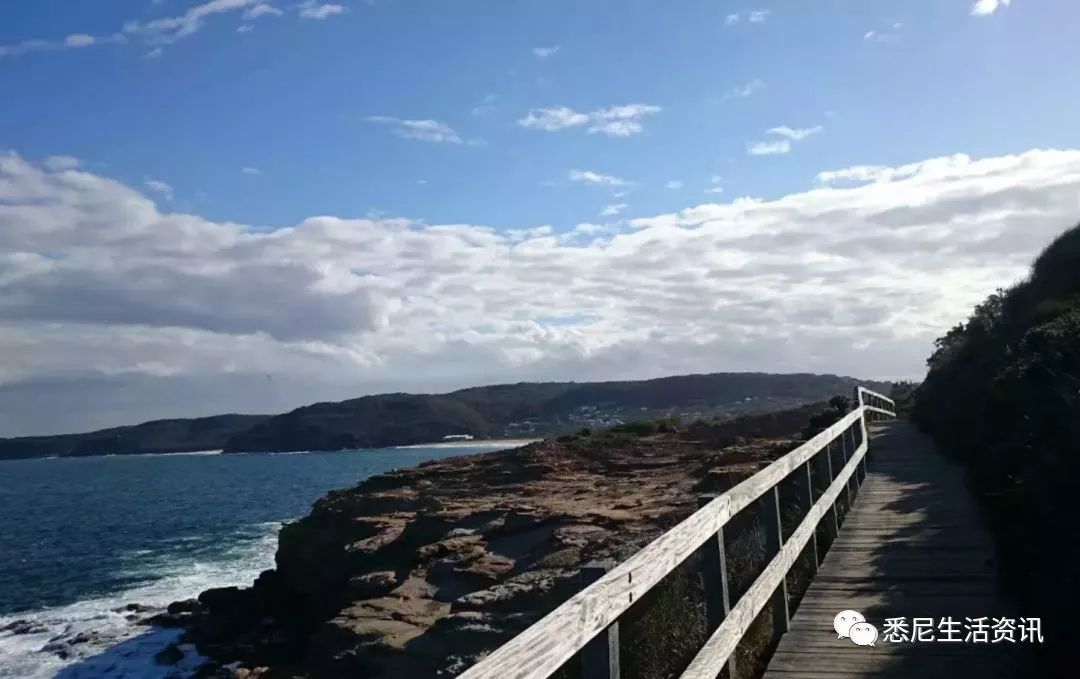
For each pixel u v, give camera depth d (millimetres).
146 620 25156
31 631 24984
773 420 31047
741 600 5430
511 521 15781
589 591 3279
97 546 44062
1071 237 19188
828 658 6035
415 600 13195
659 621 7102
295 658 19047
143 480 109750
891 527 10234
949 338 30031
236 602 24484
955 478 13680
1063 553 5855
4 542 47281
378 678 10969
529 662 2664
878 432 23344
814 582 8023
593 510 15477
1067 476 6305
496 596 11367
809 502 8352
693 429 32062
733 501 5395
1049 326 11398
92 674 20266
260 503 66062
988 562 8258
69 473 150750
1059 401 8078
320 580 20719
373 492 25500
